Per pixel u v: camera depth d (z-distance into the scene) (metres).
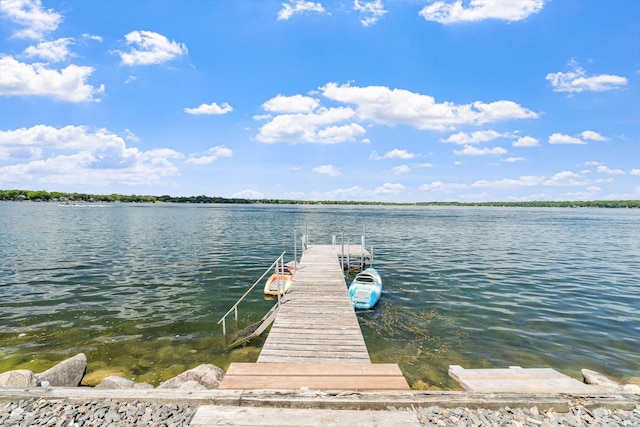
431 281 19.77
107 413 5.25
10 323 12.72
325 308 11.17
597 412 5.36
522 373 6.94
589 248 33.78
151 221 66.81
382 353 10.62
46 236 38.78
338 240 39.38
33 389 5.78
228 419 4.98
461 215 117.25
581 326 12.79
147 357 10.23
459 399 5.45
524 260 26.73
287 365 6.84
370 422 4.94
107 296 16.34
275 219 81.12
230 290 17.89
